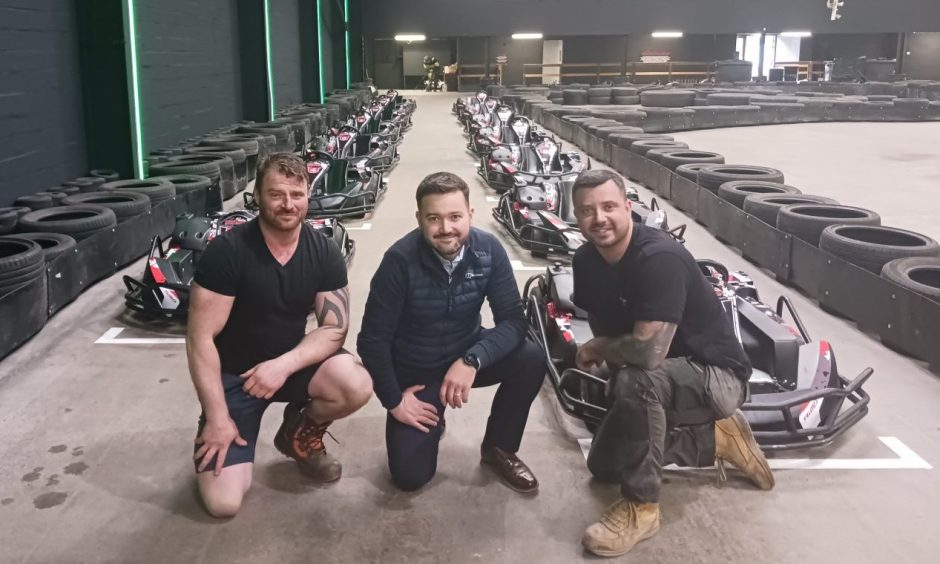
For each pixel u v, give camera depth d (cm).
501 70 2844
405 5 2534
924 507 266
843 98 1980
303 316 264
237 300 252
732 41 2923
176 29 1029
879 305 421
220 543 245
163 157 843
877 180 999
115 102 739
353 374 262
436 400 272
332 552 241
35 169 649
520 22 2534
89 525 254
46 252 450
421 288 256
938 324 375
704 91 1973
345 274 270
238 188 912
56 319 449
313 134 1480
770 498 271
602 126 1218
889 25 2550
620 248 242
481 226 711
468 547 244
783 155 1245
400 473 268
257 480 281
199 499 270
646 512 241
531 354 274
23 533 250
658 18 2522
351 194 720
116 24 724
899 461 296
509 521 258
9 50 606
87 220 511
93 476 285
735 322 335
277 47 1680
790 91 2336
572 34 2538
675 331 245
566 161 799
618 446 260
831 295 471
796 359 320
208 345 249
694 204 743
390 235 667
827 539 248
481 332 278
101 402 346
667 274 234
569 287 362
